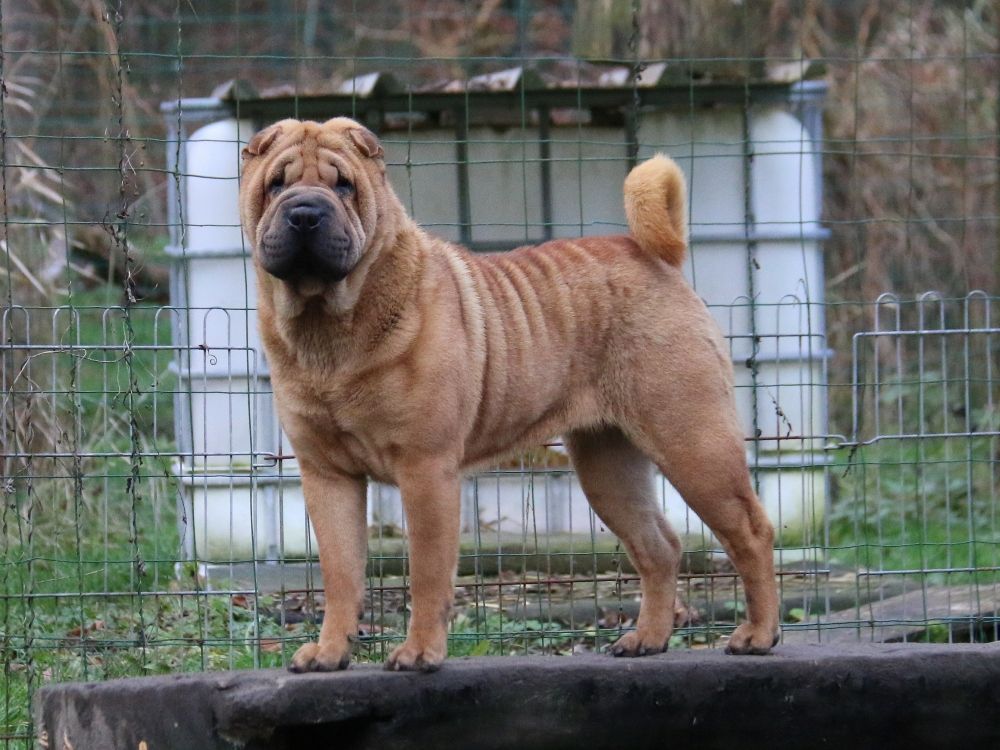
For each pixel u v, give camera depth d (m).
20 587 7.56
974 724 5.29
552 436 5.77
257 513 8.75
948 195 12.92
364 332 5.10
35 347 6.71
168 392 6.75
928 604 7.86
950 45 13.11
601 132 9.56
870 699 5.24
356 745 4.93
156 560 6.82
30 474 6.79
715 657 5.34
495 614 7.78
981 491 10.45
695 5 11.62
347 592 5.26
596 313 5.75
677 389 5.69
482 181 9.55
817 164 9.41
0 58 6.62
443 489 5.16
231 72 15.98
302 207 4.88
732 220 9.28
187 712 4.97
